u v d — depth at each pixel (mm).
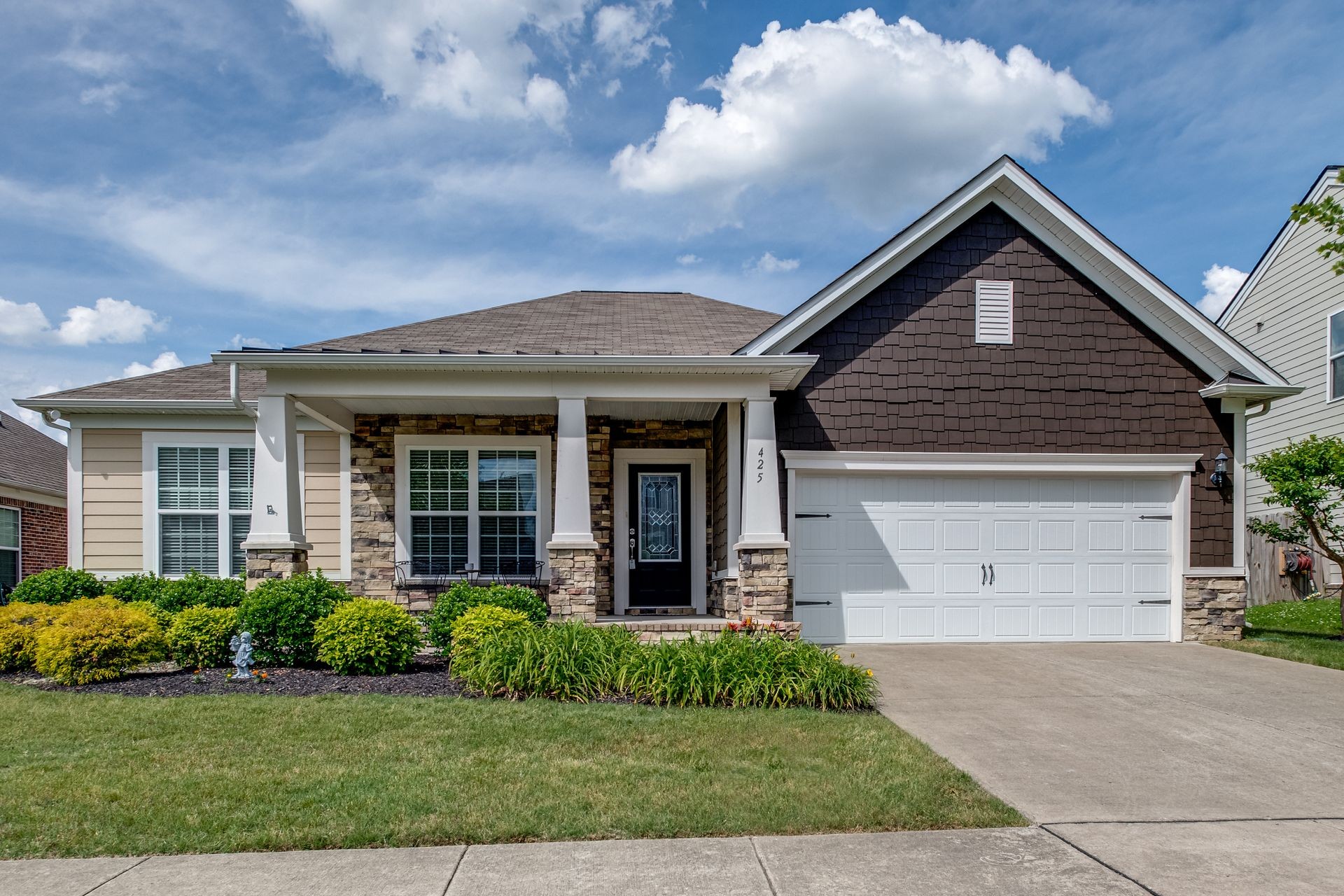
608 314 13336
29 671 8898
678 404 11430
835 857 4203
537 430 12789
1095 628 11289
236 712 6883
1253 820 4848
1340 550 15258
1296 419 16938
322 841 4328
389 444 12664
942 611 11148
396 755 5719
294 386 10219
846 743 6117
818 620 10992
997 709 7527
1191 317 11172
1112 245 11195
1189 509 11359
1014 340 11320
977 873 4023
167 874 3961
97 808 4762
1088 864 4152
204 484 12781
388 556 12531
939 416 11180
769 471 10367
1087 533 11383
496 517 12688
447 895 3744
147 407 12289
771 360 9992
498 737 6160
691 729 6418
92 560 12648
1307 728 6961
